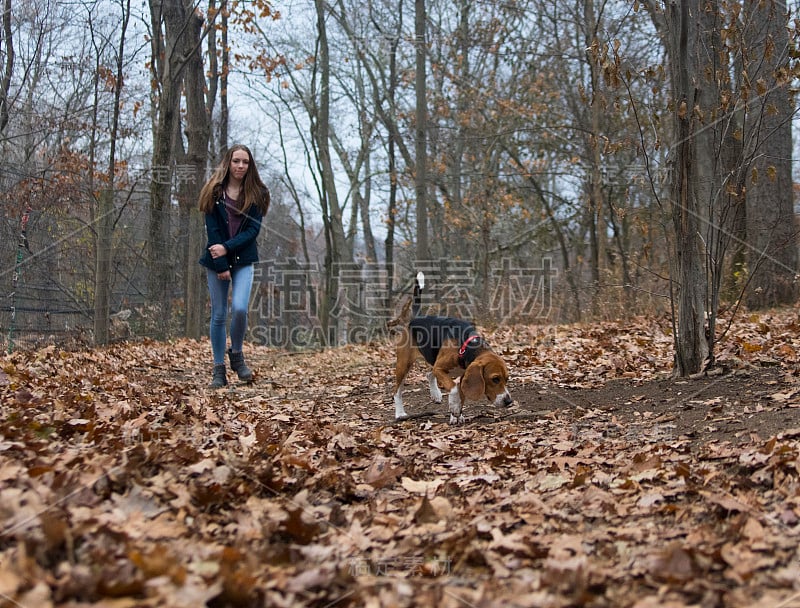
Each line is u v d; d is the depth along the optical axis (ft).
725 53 22.90
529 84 78.64
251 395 27.30
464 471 16.28
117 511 10.85
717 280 23.93
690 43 23.21
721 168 24.07
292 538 11.32
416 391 29.01
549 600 9.11
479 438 20.11
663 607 8.74
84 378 25.21
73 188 47.19
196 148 55.06
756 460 13.87
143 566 8.85
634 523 12.05
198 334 49.29
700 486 13.37
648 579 9.69
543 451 17.61
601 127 63.98
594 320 49.75
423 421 23.35
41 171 40.22
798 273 43.21
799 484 12.26
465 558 10.75
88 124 61.67
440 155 85.71
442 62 80.07
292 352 49.96
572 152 75.05
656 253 55.42
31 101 62.59
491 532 11.69
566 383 26.89
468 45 75.31
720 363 24.56
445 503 13.30
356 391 29.81
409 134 83.46
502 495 14.06
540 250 94.38
